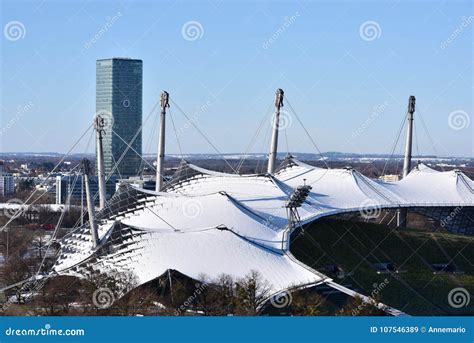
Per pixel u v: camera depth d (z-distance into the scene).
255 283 115.25
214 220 148.88
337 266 157.62
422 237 183.12
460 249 179.00
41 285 129.12
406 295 150.25
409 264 167.38
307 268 127.62
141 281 120.56
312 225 174.25
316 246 164.62
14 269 151.12
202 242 130.88
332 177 191.25
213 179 183.62
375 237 177.25
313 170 198.50
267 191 172.75
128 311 110.50
